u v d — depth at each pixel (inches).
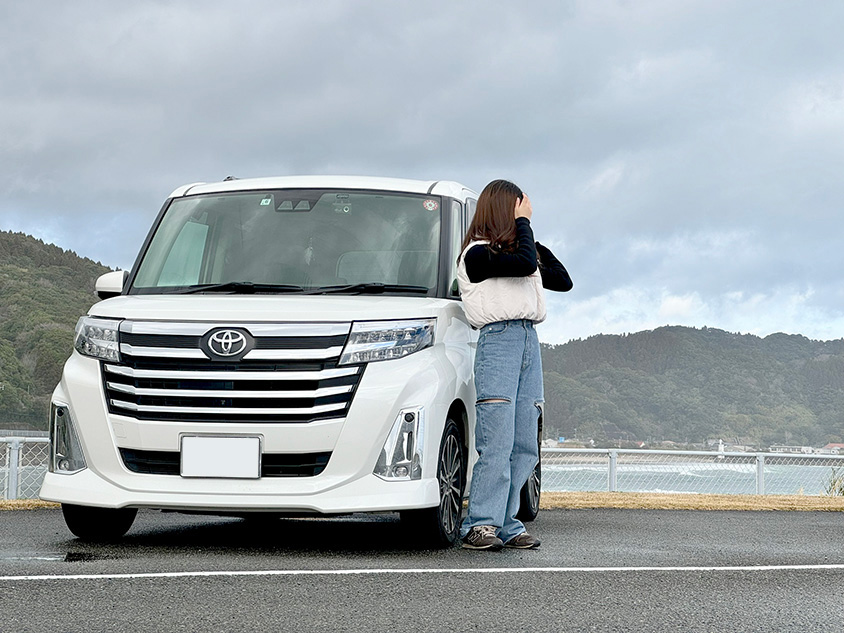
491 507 355.9
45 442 607.2
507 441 358.3
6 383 6279.5
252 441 328.8
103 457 339.6
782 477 824.3
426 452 336.2
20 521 449.7
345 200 411.2
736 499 658.8
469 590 261.4
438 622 220.4
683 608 244.1
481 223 362.0
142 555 323.9
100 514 366.9
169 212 426.0
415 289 381.1
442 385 345.4
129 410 337.7
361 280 383.2
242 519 494.0
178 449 332.5
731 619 231.9
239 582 264.2
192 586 257.3
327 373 330.6
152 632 204.4
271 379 330.3
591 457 770.2
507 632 211.8
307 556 325.7
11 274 7278.5
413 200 412.8
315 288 380.2
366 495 328.2
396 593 254.1
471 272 359.6
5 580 262.2
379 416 330.3
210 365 333.1
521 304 360.5
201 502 327.9
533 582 276.2
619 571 299.9
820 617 237.1
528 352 367.2
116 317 347.6
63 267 7746.1
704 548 373.4
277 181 426.6
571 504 597.9
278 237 399.9
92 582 260.5
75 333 361.1
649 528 456.8
